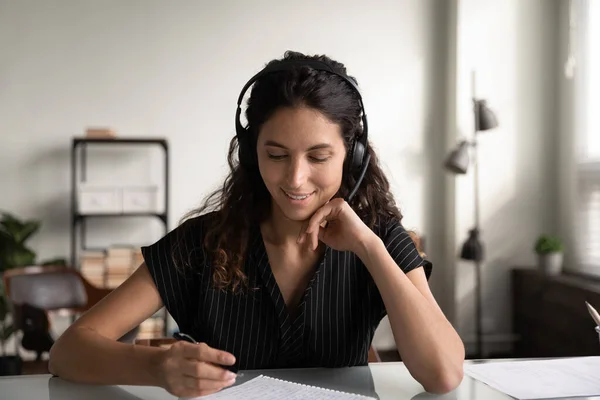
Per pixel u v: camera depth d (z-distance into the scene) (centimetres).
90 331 105
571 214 407
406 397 96
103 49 410
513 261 424
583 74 394
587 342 329
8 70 401
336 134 104
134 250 385
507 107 423
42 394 95
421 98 439
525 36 423
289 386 98
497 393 98
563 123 416
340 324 119
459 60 419
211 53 420
